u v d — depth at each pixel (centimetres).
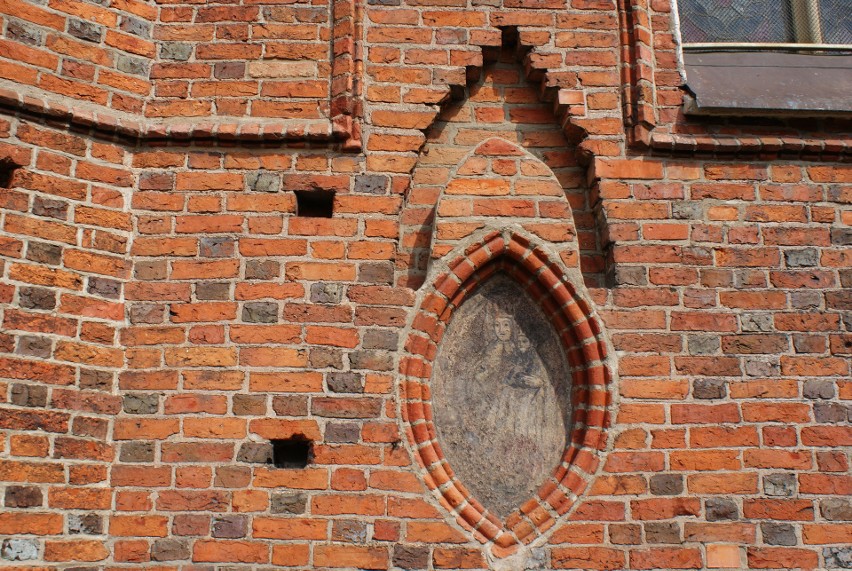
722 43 579
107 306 487
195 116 522
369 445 478
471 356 507
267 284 496
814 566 475
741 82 556
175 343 487
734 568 474
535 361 509
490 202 516
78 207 491
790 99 540
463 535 471
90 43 514
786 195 530
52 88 498
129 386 481
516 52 557
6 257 467
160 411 478
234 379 482
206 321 490
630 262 515
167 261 499
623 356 500
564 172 544
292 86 529
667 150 533
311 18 541
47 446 456
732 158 536
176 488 468
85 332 478
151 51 532
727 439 490
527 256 510
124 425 475
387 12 543
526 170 523
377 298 498
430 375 500
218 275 497
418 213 529
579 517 479
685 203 526
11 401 452
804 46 582
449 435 494
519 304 517
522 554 473
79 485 460
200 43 535
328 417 480
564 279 507
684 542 477
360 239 507
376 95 530
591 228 535
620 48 548
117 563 457
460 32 544
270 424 477
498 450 495
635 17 550
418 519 471
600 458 486
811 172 535
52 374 465
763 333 507
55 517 450
